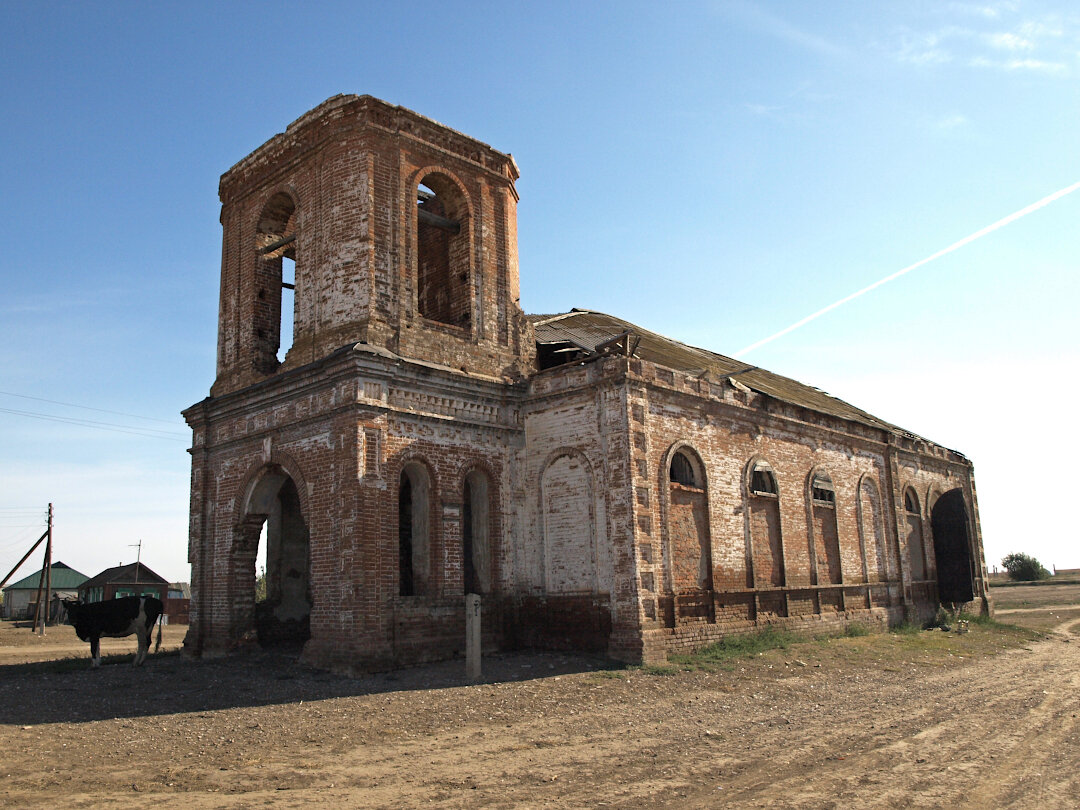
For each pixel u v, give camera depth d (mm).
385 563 15750
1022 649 22750
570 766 8867
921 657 19406
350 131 18094
